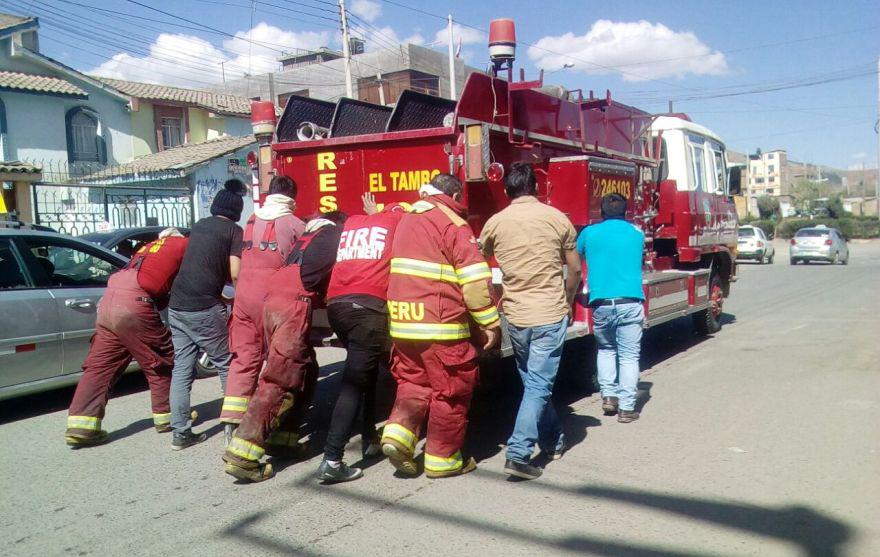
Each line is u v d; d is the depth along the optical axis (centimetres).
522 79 601
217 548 379
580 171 648
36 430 613
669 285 833
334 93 4075
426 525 402
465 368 464
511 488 455
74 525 413
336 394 712
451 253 450
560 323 473
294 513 423
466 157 550
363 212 616
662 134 944
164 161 2264
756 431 561
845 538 375
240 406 524
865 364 808
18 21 2500
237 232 555
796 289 1805
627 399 591
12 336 623
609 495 438
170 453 543
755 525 392
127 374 824
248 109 2908
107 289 562
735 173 1111
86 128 2444
